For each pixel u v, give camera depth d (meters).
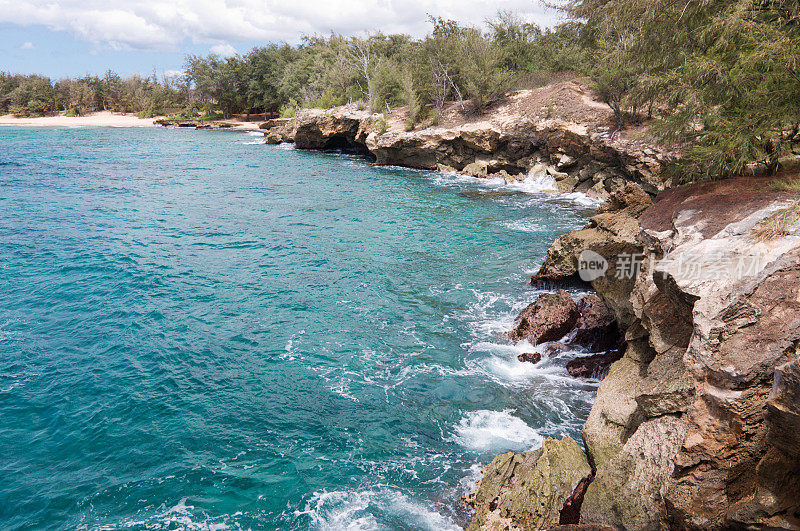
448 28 60.97
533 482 8.98
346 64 76.50
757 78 11.95
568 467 9.15
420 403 12.78
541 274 19.52
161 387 13.54
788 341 7.01
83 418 12.25
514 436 11.52
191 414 12.45
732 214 10.56
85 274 21.27
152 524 9.27
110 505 9.73
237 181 42.81
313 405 12.78
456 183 40.97
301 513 9.49
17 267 21.83
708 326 7.69
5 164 49.84
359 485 10.20
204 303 18.66
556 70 55.44
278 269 22.00
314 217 30.73
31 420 12.16
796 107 11.23
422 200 34.75
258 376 14.07
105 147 67.19
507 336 15.77
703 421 7.27
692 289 8.50
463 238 25.89
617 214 17.94
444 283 20.17
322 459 10.95
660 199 13.52
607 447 9.35
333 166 51.41
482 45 52.41
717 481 7.05
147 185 40.84
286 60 104.12
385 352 15.18
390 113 58.91
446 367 14.32
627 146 31.38
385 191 38.16
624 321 13.73
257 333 16.42
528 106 45.59
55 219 29.83
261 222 29.70
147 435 11.69
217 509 9.62
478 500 9.42
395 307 18.12
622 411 9.64
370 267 22.03
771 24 11.80
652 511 7.54
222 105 113.75
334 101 72.75
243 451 11.20
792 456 6.52
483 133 43.03
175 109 128.62
